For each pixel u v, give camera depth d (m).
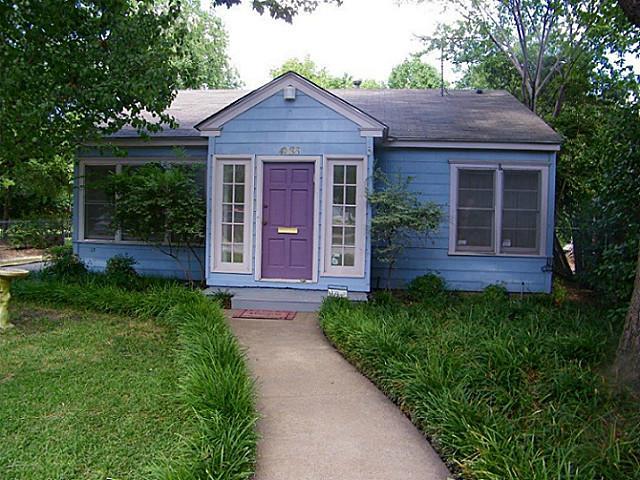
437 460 3.03
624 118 6.43
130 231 8.63
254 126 7.97
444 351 4.37
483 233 8.83
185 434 3.15
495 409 3.38
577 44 13.18
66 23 6.37
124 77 6.46
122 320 6.20
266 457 3.02
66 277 8.74
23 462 2.81
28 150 6.94
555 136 8.52
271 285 7.98
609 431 3.00
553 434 2.97
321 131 7.83
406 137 8.61
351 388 4.25
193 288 8.12
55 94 6.34
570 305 7.39
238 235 8.12
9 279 5.69
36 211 18.11
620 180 6.52
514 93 16.09
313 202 7.95
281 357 5.08
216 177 8.08
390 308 6.68
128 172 8.92
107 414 3.46
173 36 7.64
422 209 7.56
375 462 2.99
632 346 3.84
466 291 8.84
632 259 5.87
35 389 3.87
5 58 6.04
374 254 8.45
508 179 8.73
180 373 4.23
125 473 2.72
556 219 11.98
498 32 15.18
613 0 8.58
